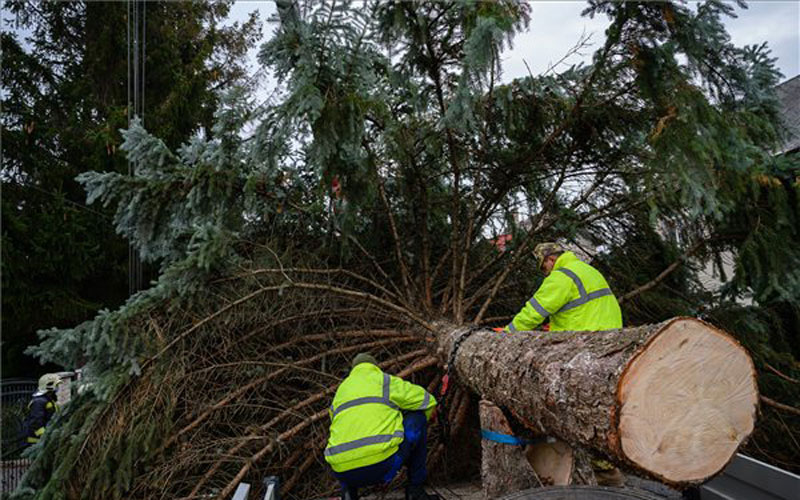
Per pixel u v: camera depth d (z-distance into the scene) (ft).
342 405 10.04
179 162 13.04
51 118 37.47
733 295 15.12
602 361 6.07
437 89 13.73
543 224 16.72
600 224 16.89
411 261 16.44
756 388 5.67
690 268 15.93
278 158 12.35
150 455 11.27
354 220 14.14
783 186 13.26
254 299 13.66
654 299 15.57
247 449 11.96
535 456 8.96
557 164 15.97
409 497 10.68
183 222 13.55
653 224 12.94
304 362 13.35
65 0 39.50
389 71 12.93
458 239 15.97
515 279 16.92
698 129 11.13
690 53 11.32
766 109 13.53
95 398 12.07
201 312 13.32
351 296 14.15
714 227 14.60
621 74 12.89
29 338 35.76
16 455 19.07
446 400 13.65
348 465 9.66
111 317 11.82
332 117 11.11
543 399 7.16
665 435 5.52
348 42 10.53
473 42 10.84
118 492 10.74
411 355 13.87
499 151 15.35
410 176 15.49
